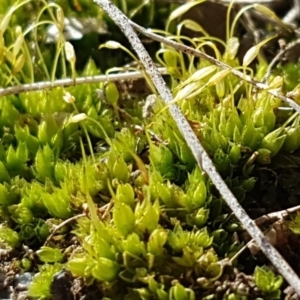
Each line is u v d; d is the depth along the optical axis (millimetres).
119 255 81
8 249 89
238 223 85
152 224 82
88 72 109
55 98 103
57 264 85
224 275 80
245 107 93
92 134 101
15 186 93
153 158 91
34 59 113
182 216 86
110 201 87
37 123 101
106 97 102
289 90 102
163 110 89
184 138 87
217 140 90
